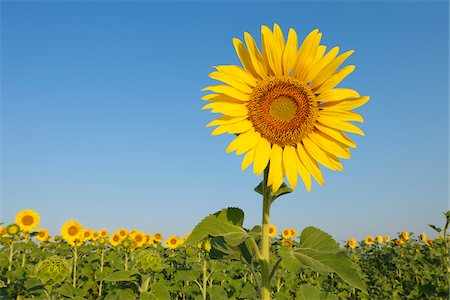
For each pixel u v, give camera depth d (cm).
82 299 98
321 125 62
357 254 291
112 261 191
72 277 179
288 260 49
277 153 60
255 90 61
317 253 51
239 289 157
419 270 225
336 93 61
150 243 251
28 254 198
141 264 94
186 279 150
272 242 269
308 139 62
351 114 61
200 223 57
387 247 298
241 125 60
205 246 146
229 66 61
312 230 55
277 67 62
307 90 61
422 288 137
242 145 59
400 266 234
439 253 151
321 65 61
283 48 61
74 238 188
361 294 187
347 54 60
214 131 58
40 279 85
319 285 194
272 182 56
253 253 62
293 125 61
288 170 59
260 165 58
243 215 59
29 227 178
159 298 89
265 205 57
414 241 287
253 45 60
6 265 162
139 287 95
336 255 49
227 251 63
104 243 228
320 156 61
